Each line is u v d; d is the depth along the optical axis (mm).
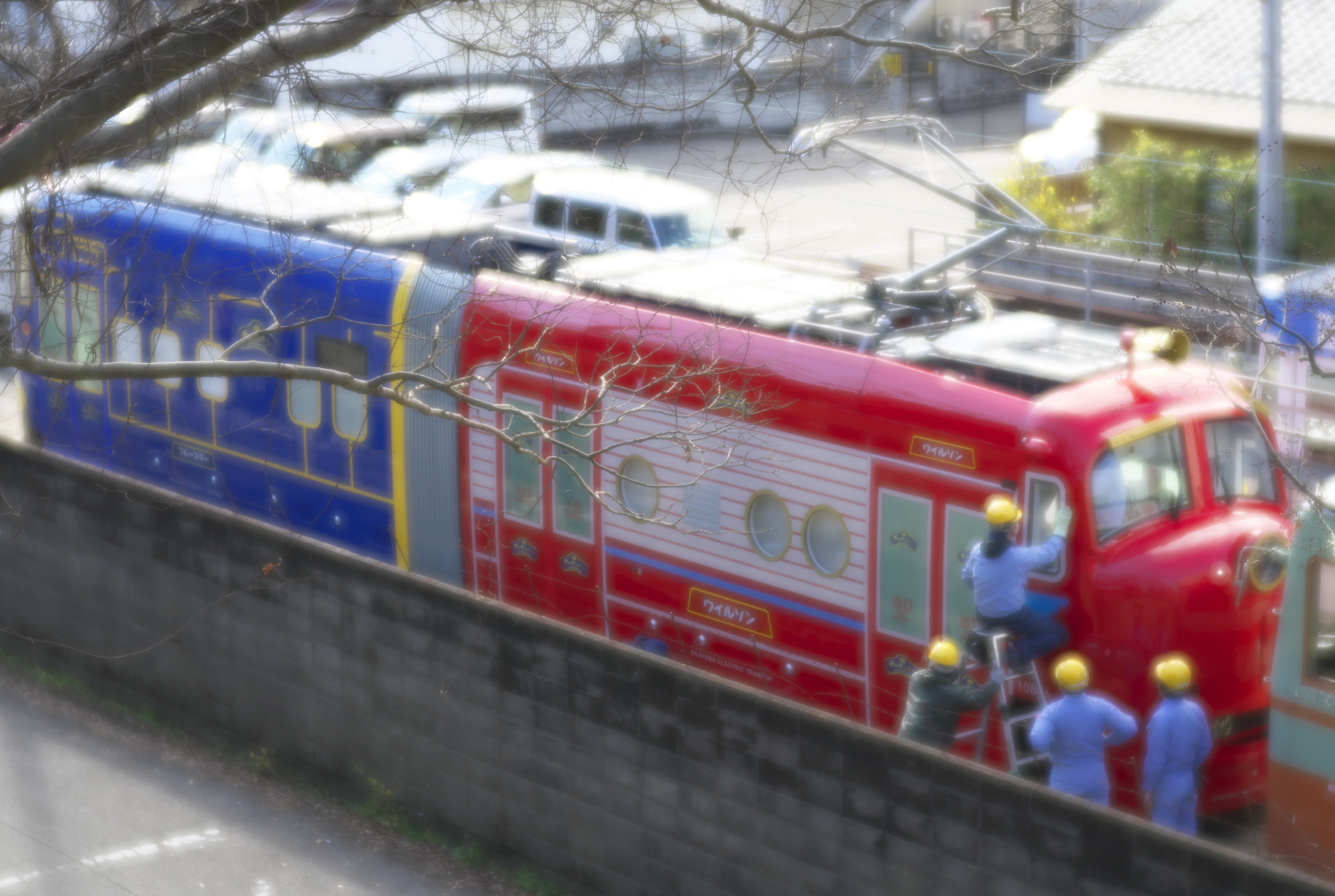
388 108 18484
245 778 18172
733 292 21875
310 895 15586
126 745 18984
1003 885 12812
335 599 17234
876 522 19000
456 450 23375
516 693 15820
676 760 14719
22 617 21078
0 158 14477
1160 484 18062
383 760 17219
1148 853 11953
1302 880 11250
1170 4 45469
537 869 16047
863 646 19297
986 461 17984
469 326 22766
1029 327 20453
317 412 25109
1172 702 15633
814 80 22344
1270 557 17781
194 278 25609
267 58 14938
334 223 25703
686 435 18000
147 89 14328
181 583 18875
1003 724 17719
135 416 28219
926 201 55062
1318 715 15156
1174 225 33594
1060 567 17688
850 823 13656
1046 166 41938
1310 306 22922
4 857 16172
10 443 20703
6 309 22469
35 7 15430
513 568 23047
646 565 21391
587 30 16891
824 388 19328
